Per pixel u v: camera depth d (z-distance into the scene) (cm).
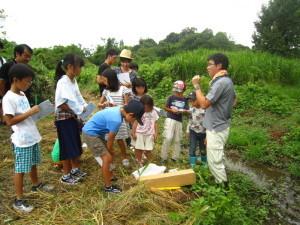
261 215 495
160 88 1368
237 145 813
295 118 991
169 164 624
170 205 464
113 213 430
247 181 598
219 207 427
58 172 551
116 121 456
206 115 524
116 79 570
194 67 1553
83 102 521
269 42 3161
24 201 444
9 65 630
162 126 889
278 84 1576
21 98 428
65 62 486
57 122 489
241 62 1579
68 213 432
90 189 496
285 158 746
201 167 569
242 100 1173
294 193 585
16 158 429
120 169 565
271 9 3253
